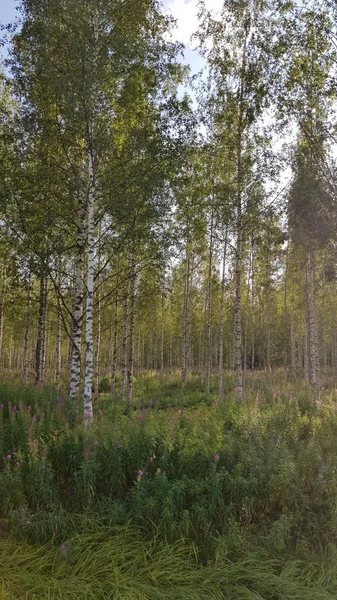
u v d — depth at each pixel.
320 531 4.77
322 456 5.76
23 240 9.68
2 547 4.14
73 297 12.28
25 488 4.78
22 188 9.31
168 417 6.12
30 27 8.15
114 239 10.13
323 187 10.18
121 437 5.51
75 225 9.84
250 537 4.67
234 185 12.20
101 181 9.09
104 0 7.69
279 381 20.62
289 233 12.10
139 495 4.72
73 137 8.76
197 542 4.60
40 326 12.72
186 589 3.97
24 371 14.70
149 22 9.27
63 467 5.29
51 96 8.69
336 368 29.42
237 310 11.15
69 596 3.77
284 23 9.44
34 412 6.97
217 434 5.80
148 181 8.99
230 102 11.43
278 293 27.06
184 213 12.91
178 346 35.72
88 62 7.45
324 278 16.91
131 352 12.77
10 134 9.13
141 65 8.51
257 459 5.26
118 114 9.27
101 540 4.46
